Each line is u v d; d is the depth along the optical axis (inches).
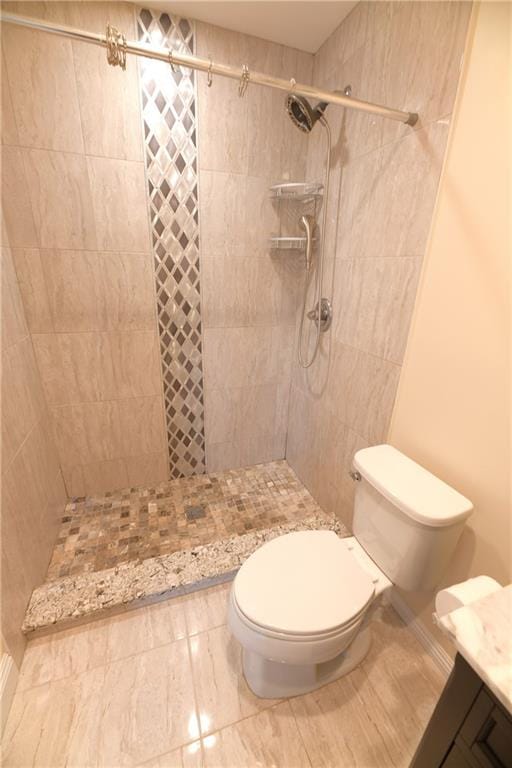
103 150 53.4
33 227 54.1
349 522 63.1
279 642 34.2
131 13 49.1
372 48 45.6
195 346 71.0
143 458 76.0
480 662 18.2
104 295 61.4
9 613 42.3
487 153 31.9
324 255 62.2
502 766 19.0
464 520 36.6
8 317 50.6
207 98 55.6
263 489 78.9
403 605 51.2
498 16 29.4
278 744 37.9
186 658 45.4
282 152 63.1
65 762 36.0
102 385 67.1
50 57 47.4
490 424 35.3
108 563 58.9
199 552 56.5
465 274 35.8
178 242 62.4
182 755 36.8
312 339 70.2
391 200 44.9
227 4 48.6
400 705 41.6
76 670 43.6
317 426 71.8
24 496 50.3
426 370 42.4
